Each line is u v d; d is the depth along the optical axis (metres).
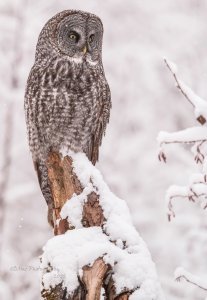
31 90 8.72
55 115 8.63
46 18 18.27
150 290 5.66
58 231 6.50
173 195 5.98
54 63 8.72
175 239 15.05
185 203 14.91
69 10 9.15
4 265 14.11
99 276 5.61
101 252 5.72
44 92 8.61
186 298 12.79
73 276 5.66
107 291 5.75
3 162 15.91
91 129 8.81
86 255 5.70
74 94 8.61
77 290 5.66
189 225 14.44
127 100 20.05
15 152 16.30
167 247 14.95
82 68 8.71
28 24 17.52
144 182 17.22
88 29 8.95
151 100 20.14
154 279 5.73
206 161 5.72
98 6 20.84
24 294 13.66
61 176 7.20
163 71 20.36
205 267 12.55
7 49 17.38
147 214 16.34
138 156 18.03
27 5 17.86
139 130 19.55
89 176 6.72
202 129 5.72
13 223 15.78
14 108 16.47
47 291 5.70
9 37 17.50
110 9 20.94
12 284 13.76
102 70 9.05
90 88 8.69
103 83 8.88
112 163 17.69
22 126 16.70
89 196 6.51
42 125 8.71
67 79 8.61
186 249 13.01
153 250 15.02
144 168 17.45
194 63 19.98
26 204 16.08
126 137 19.11
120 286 5.70
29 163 16.80
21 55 17.06
